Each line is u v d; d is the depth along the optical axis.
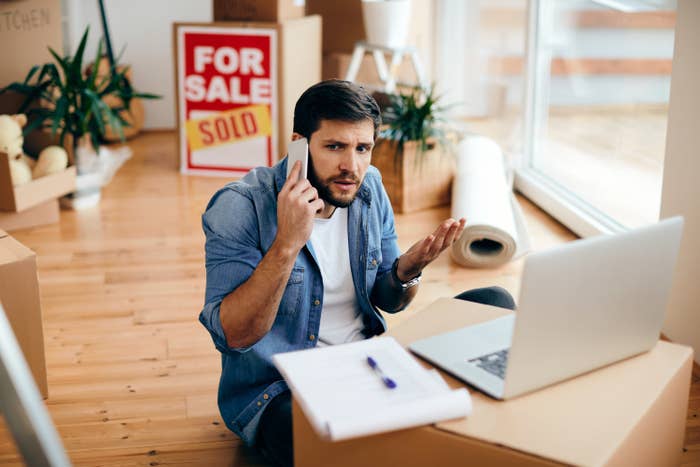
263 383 1.89
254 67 4.61
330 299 1.92
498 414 1.40
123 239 3.78
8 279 2.24
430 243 1.83
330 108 1.61
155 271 3.42
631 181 3.43
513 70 4.52
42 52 4.21
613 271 1.43
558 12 4.00
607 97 3.58
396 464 1.40
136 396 2.44
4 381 1.03
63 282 3.29
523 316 1.35
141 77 5.73
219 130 4.73
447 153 4.20
